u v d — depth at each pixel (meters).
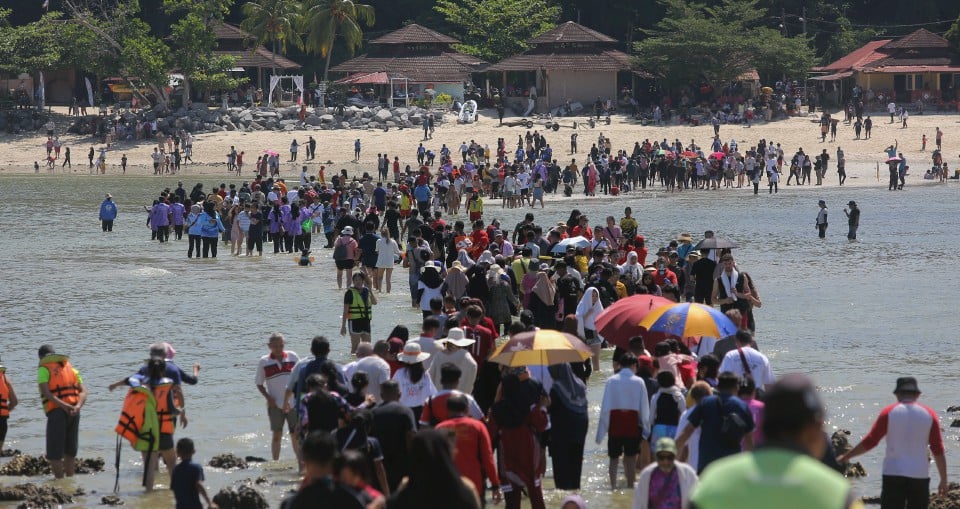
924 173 188.50
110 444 42.53
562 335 35.00
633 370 35.66
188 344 60.44
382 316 67.75
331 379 33.59
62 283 83.62
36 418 46.66
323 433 21.08
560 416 34.12
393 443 29.53
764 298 74.44
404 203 123.62
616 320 41.56
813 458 13.19
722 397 29.34
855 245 103.56
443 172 148.25
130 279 85.69
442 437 21.39
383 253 76.88
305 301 74.75
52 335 63.31
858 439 41.50
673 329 40.00
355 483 21.52
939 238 108.38
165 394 36.22
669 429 34.31
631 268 60.94
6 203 153.75
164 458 36.47
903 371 52.69
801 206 142.38
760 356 35.53
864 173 190.12
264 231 106.50
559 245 65.50
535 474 31.69
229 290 79.94
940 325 64.00
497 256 63.38
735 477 12.62
